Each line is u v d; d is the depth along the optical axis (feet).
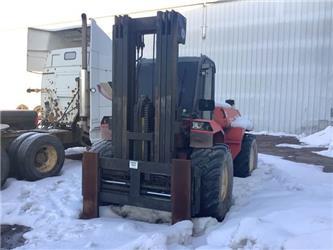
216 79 58.80
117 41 14.29
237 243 11.02
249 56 56.39
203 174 14.08
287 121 54.24
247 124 23.15
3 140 20.04
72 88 25.31
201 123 14.30
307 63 52.90
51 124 25.72
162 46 13.57
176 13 13.38
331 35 51.44
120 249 11.03
